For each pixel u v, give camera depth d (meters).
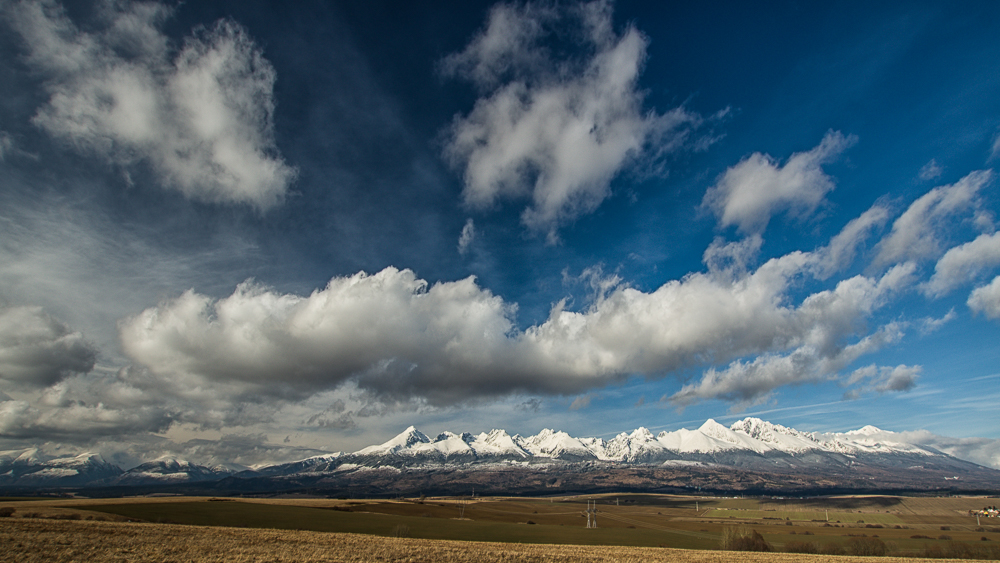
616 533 120.00
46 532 51.00
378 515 128.75
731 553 79.25
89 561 37.69
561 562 51.03
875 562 68.88
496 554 55.47
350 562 43.22
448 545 65.38
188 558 40.94
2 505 103.94
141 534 55.06
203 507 116.12
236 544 51.81
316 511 125.06
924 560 73.06
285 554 46.19
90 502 123.44
